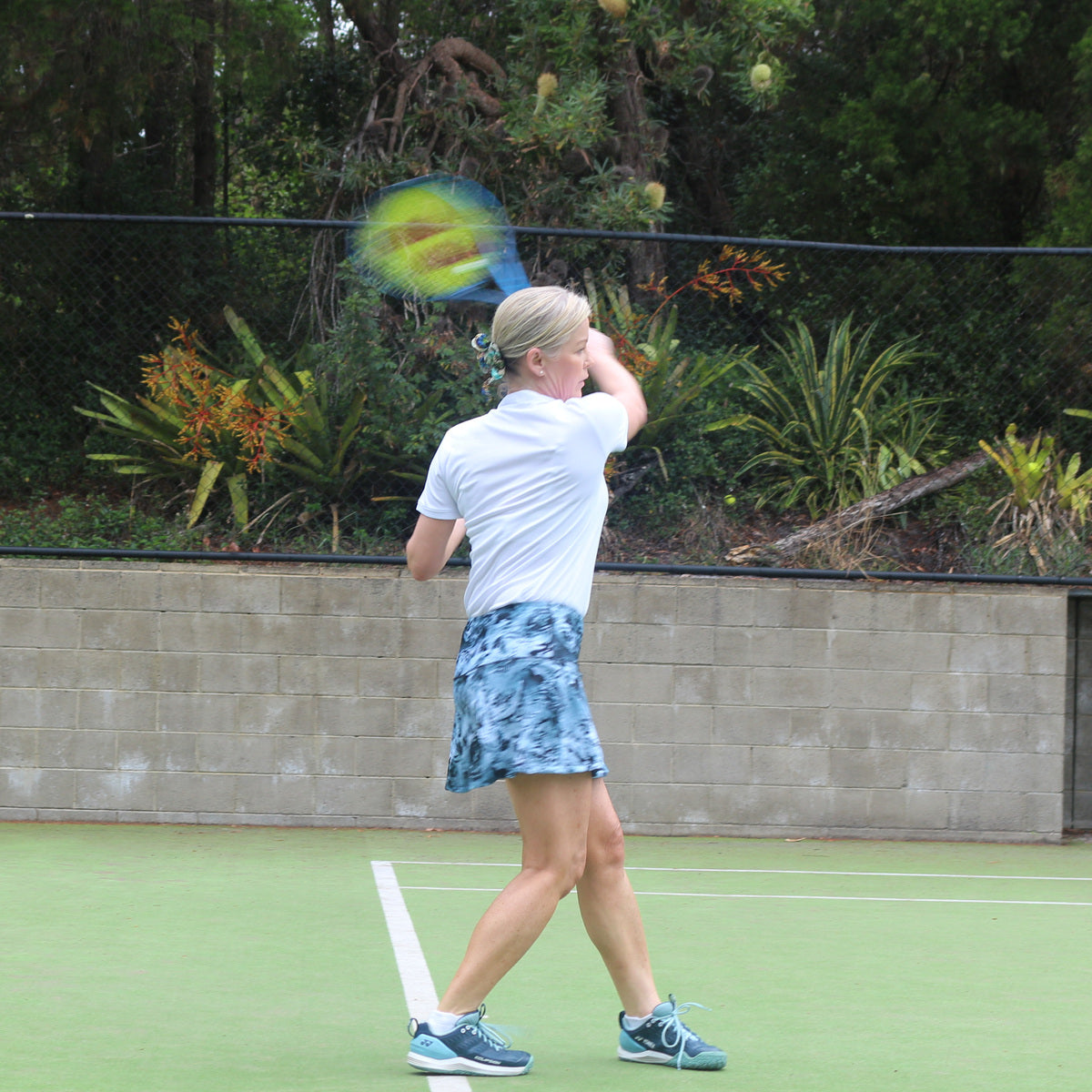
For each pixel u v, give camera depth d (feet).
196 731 95.14
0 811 94.79
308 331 115.96
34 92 134.82
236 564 96.68
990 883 79.97
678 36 121.90
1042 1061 41.86
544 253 123.85
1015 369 124.26
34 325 120.06
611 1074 39.17
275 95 164.04
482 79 138.92
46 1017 44.73
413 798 95.50
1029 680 96.53
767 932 63.62
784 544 105.40
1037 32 155.63
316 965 53.83
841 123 157.07
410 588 95.50
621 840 40.06
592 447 38.68
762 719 96.17
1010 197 163.63
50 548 96.02
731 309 122.31
